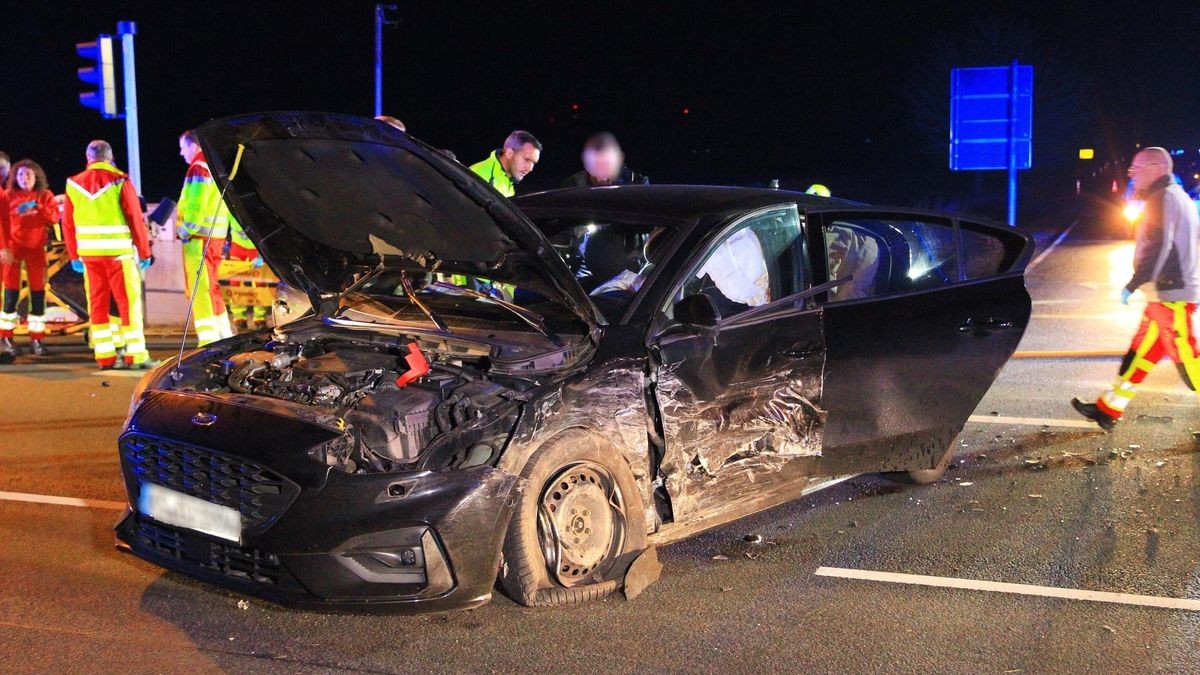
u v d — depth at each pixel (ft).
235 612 14.84
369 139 13.66
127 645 13.82
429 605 13.46
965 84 70.59
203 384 15.71
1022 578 16.24
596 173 27.02
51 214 36.42
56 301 39.81
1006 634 14.29
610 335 15.47
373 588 13.32
